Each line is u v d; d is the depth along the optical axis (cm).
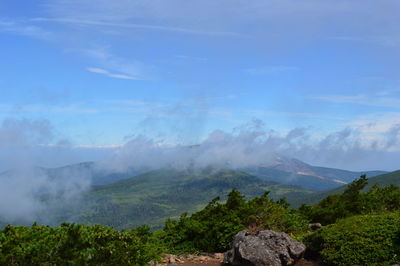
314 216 2125
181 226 1827
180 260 1461
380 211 2023
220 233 1609
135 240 1069
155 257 1332
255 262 1228
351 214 2058
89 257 855
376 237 1286
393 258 1155
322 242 1374
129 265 934
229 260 1316
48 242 865
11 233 897
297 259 1319
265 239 1343
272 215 1784
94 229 1047
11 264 775
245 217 1736
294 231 1736
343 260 1225
